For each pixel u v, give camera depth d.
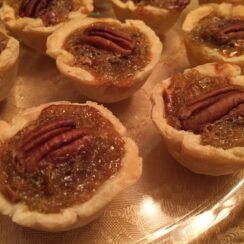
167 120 0.14
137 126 0.16
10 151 0.13
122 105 0.17
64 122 0.13
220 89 0.15
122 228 0.14
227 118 0.14
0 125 0.14
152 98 0.15
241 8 0.18
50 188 0.12
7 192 0.12
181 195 0.14
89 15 0.18
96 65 0.16
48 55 0.17
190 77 0.15
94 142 0.13
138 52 0.16
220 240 0.14
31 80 0.17
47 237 0.13
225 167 0.14
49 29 0.17
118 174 0.13
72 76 0.15
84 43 0.16
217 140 0.14
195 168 0.14
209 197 0.14
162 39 0.19
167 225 0.14
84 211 0.12
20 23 0.17
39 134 0.13
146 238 0.13
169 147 0.15
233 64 0.16
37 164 0.13
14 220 0.12
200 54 0.17
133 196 0.14
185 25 0.18
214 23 0.18
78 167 0.13
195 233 0.14
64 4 0.18
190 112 0.14
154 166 0.15
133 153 0.13
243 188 0.15
